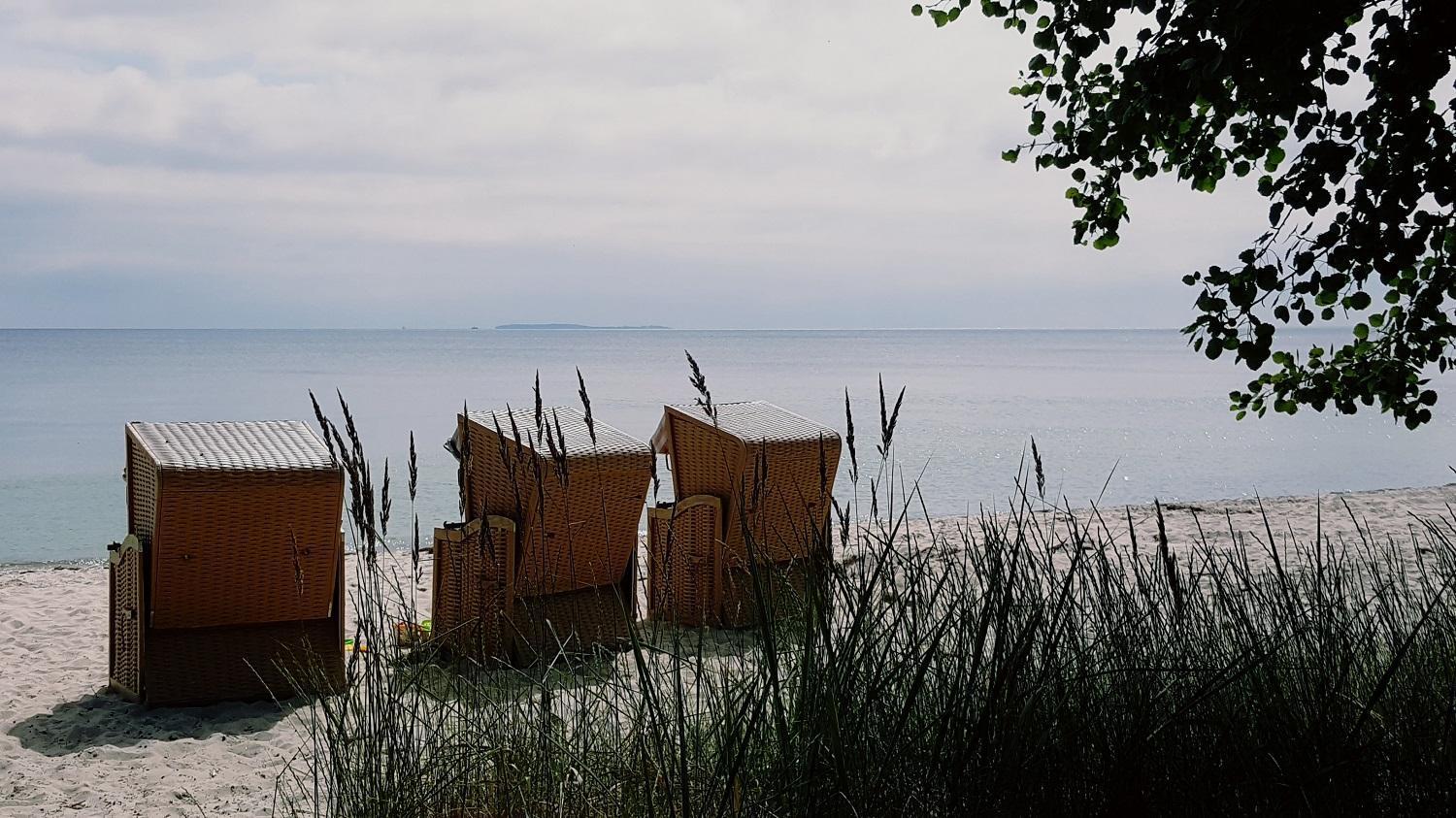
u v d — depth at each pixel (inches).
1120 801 98.7
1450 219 164.2
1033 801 99.0
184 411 1439.5
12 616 316.8
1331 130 163.2
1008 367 3609.7
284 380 2374.5
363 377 2566.4
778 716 98.7
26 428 1166.3
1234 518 478.6
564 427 256.8
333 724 121.0
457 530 239.0
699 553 275.9
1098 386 2327.8
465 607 232.2
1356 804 98.1
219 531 211.3
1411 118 157.2
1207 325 179.5
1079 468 854.5
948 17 222.1
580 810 114.2
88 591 360.5
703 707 123.6
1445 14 151.6
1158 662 112.1
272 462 212.8
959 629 111.1
